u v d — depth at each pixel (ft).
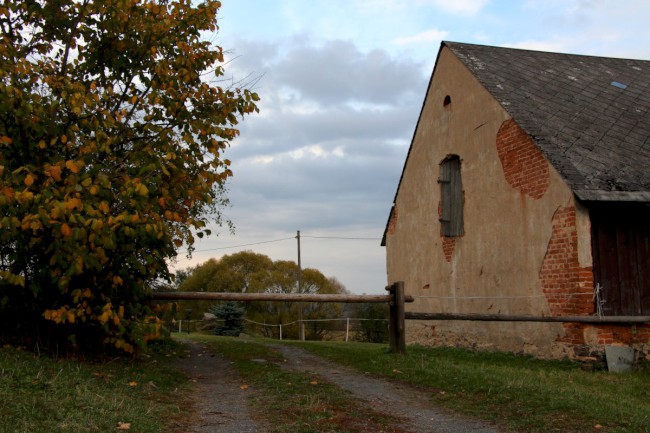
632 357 32.50
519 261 38.88
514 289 39.42
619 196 32.99
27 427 14.67
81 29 27.35
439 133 49.88
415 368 27.37
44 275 22.71
